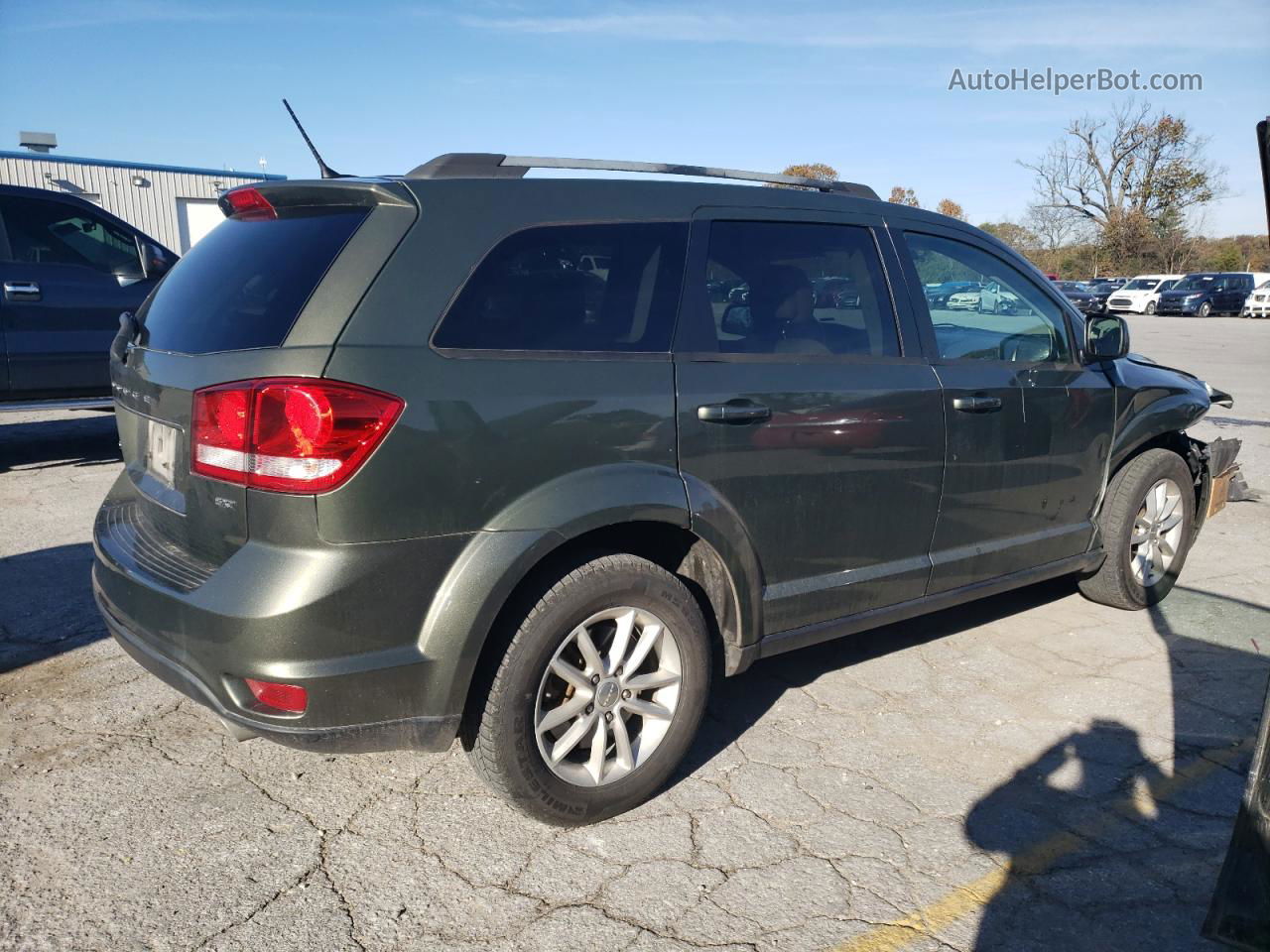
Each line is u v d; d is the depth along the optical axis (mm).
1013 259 4090
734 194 3248
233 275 2775
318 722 2416
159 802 2961
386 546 2414
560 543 2633
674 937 2420
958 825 2936
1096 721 3623
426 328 2533
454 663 2506
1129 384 4426
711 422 2938
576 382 2709
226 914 2461
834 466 3252
